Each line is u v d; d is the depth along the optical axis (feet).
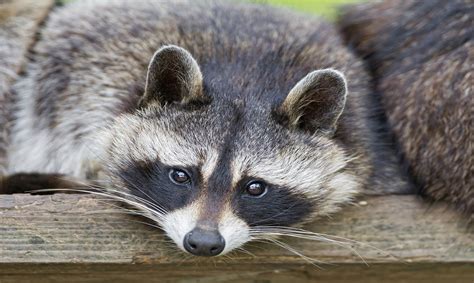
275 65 20.33
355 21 23.44
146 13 22.45
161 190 17.75
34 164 21.74
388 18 22.25
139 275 18.24
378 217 17.71
